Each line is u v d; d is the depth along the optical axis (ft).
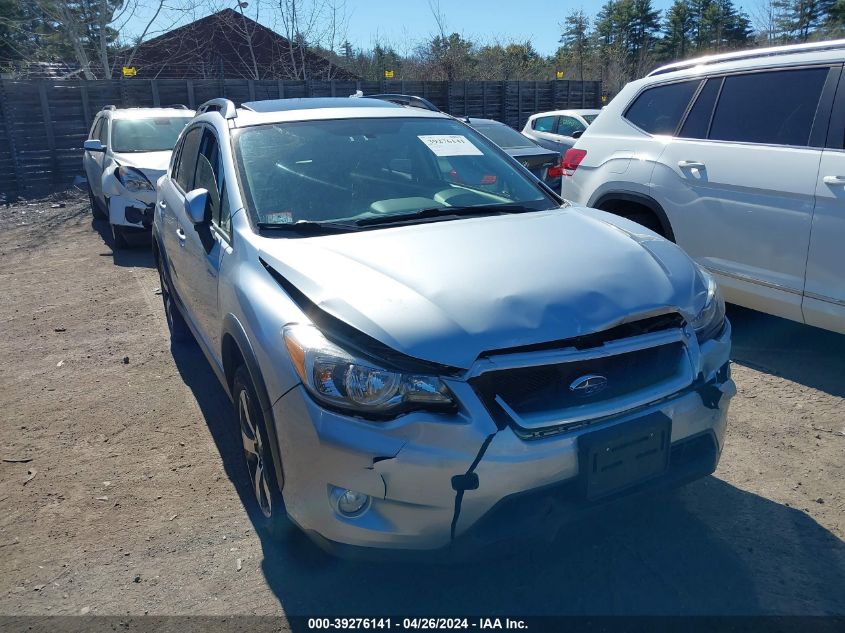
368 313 8.26
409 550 8.00
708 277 10.21
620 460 8.19
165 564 9.97
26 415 14.89
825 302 13.96
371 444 7.76
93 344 19.10
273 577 9.61
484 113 71.10
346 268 9.18
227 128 13.07
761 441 12.39
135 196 29.40
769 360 15.67
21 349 18.92
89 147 31.37
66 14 64.23
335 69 82.38
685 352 8.92
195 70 85.35
